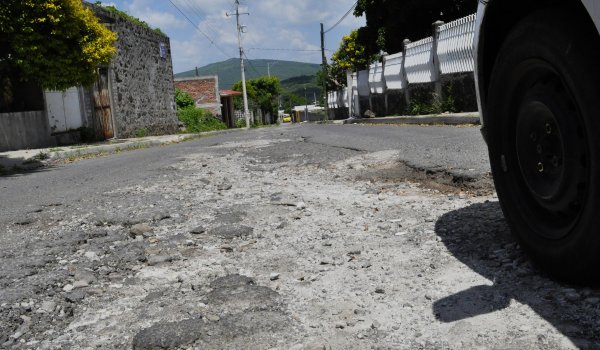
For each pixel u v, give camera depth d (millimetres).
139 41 20406
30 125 12602
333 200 4152
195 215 3943
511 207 2311
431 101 15633
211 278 2520
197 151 9789
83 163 9375
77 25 12109
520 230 2252
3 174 8422
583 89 1738
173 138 17422
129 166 7648
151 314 2115
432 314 1915
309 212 3783
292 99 150250
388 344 1729
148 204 4453
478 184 4199
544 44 1920
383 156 6363
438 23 14844
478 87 2496
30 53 11664
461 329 1765
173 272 2654
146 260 2893
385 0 23266
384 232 3086
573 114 1832
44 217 4160
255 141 11711
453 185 4395
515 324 1757
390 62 19781
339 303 2094
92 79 13062
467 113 12211
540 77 2025
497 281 2137
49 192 5520
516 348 1604
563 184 1892
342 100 33375
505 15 2268
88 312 2186
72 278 2594
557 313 1792
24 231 3740
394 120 15805
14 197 5367
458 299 2012
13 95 12766
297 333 1856
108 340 1913
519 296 1966
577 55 1754
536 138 2053
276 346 1769
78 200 4852
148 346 1832
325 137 10859
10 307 2223
